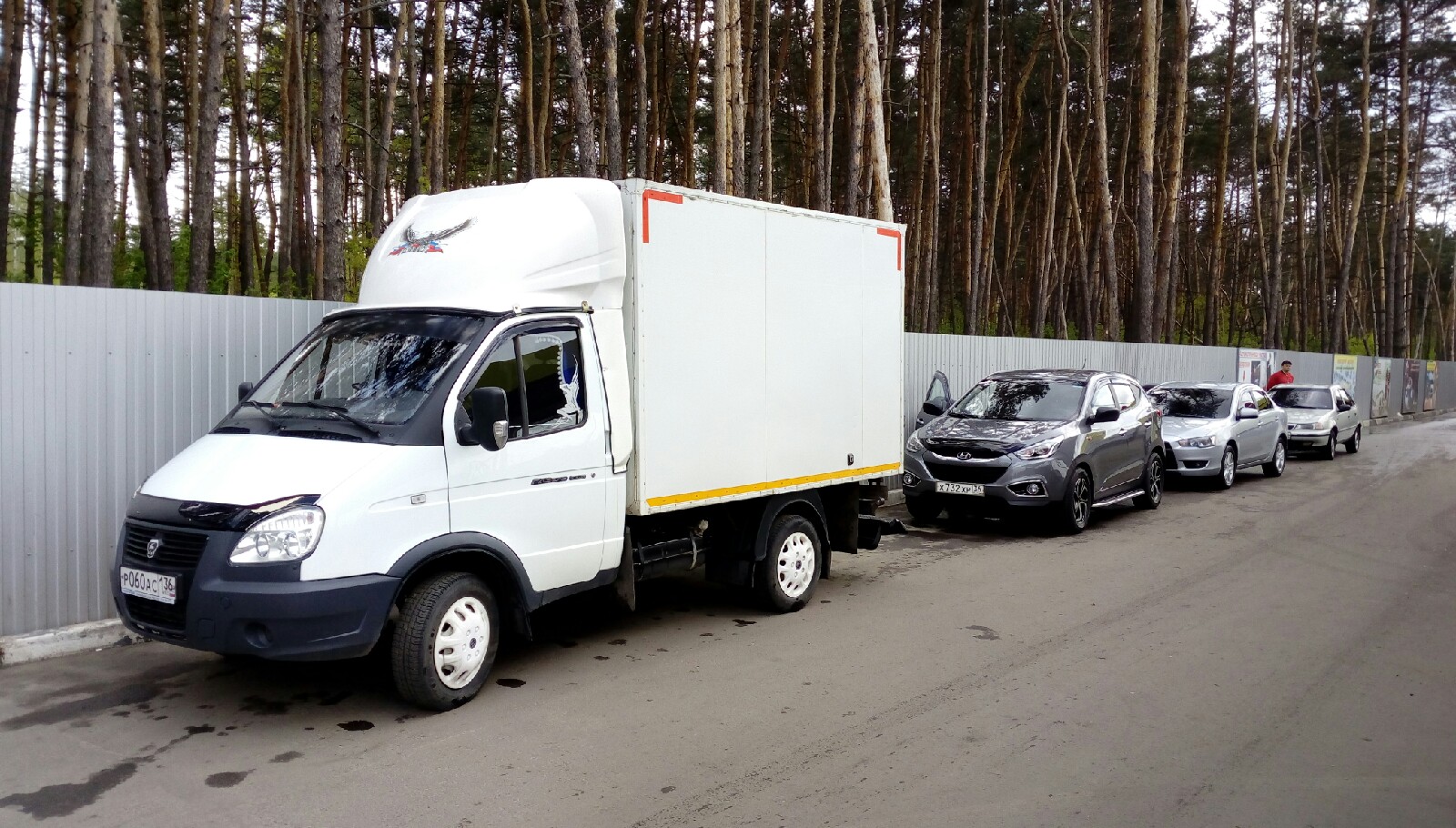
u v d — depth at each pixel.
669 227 6.40
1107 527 11.82
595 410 6.00
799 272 7.45
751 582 7.30
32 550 6.27
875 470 8.30
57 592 6.40
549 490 5.71
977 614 7.52
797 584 7.62
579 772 4.51
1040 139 32.84
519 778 4.44
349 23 18.53
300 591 4.60
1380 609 7.69
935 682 5.86
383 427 5.15
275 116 25.78
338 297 9.20
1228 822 4.05
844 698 5.56
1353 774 4.54
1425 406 39.84
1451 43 35.22
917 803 4.20
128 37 20.02
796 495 7.66
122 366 6.68
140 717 5.18
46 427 6.32
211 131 12.99
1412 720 5.25
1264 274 35.88
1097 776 4.50
